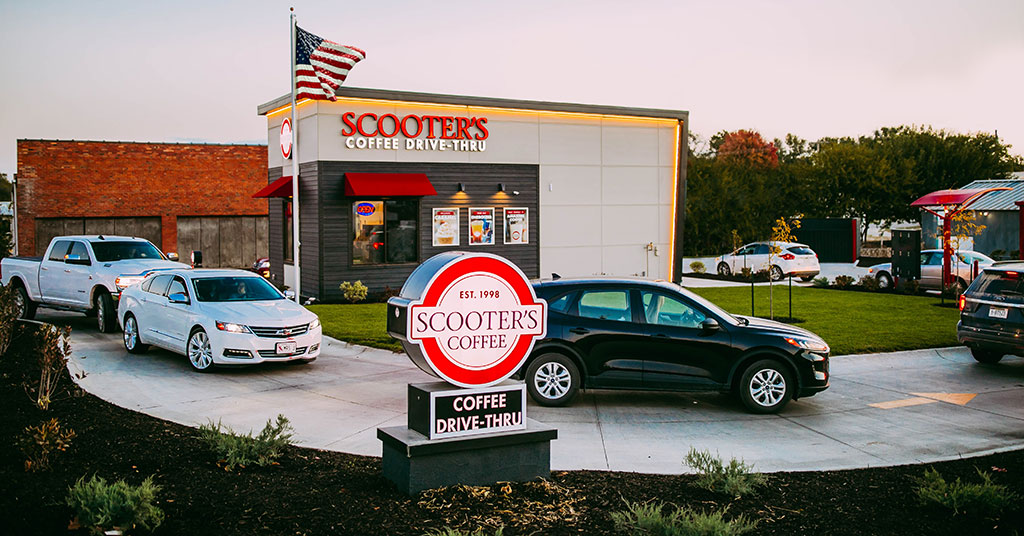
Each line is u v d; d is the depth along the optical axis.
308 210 24.81
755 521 5.93
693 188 56.28
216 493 6.53
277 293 14.54
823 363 10.77
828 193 61.56
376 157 24.64
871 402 11.41
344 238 24.36
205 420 9.80
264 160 39.22
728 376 10.69
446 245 25.70
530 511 6.24
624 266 28.45
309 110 24.27
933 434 9.59
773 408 10.66
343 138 24.19
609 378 10.79
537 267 27.03
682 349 10.71
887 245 60.03
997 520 6.23
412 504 6.31
